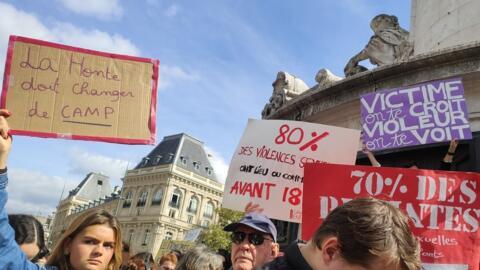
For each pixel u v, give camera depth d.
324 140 5.73
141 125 4.65
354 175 4.76
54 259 3.38
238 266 4.14
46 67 4.56
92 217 3.43
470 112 6.12
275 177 5.78
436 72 6.42
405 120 5.30
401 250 1.62
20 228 3.69
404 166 6.59
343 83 7.41
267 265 1.96
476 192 4.43
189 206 94.50
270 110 9.73
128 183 98.62
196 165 98.38
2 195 2.66
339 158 5.64
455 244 4.32
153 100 4.74
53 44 4.61
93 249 3.35
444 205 4.46
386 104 5.45
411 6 9.66
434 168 6.28
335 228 1.72
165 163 94.69
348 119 7.49
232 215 44.53
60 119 4.49
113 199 104.00
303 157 5.75
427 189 4.52
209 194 98.00
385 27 9.40
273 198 5.72
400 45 9.05
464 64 6.21
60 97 4.54
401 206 4.54
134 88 4.71
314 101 8.06
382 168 4.70
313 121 8.16
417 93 5.32
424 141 5.16
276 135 5.93
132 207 95.25
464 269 4.25
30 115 4.43
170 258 6.66
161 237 88.69
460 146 6.09
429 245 4.36
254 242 4.19
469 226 4.36
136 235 91.44
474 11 7.81
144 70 4.77
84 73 4.63
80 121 4.54
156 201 92.00
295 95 9.45
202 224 95.31
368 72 7.03
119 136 4.58
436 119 5.16
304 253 1.87
